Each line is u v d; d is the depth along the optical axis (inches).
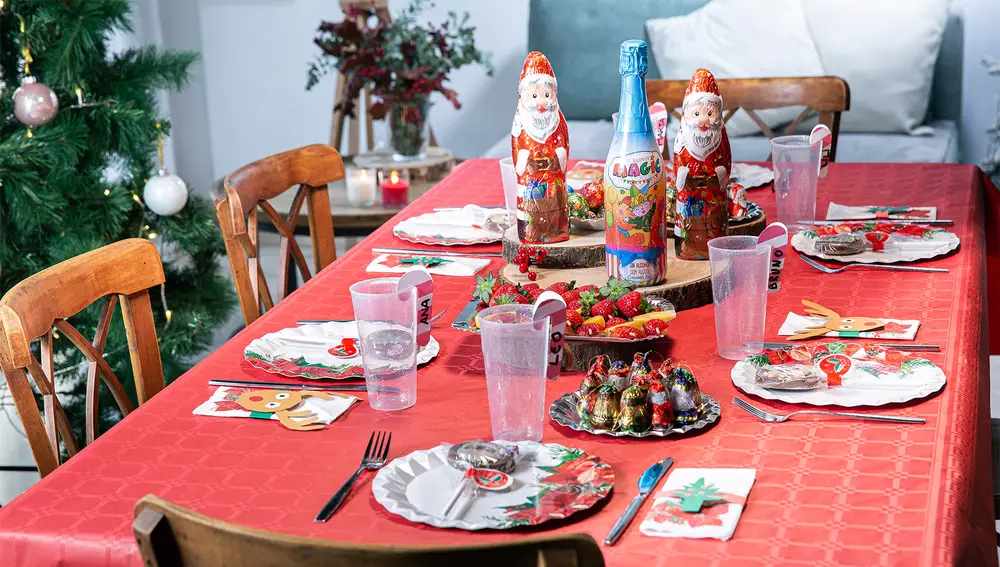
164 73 122.0
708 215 59.1
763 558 33.0
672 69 151.5
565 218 60.6
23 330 45.9
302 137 190.7
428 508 36.3
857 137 141.6
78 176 112.0
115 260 53.8
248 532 28.1
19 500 38.6
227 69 188.2
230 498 38.4
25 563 36.4
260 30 185.2
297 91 187.9
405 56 121.5
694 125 57.6
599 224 63.2
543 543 27.0
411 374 45.9
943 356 48.3
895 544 33.5
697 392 43.1
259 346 52.3
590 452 40.9
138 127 112.7
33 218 103.7
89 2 109.9
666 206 60.5
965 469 38.3
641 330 48.0
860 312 54.9
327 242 82.6
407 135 123.2
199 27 186.2
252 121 190.9
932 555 32.7
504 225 71.1
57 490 39.3
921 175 83.4
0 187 104.9
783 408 44.0
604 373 44.3
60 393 109.3
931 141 138.9
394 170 113.0
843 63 143.3
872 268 61.9
